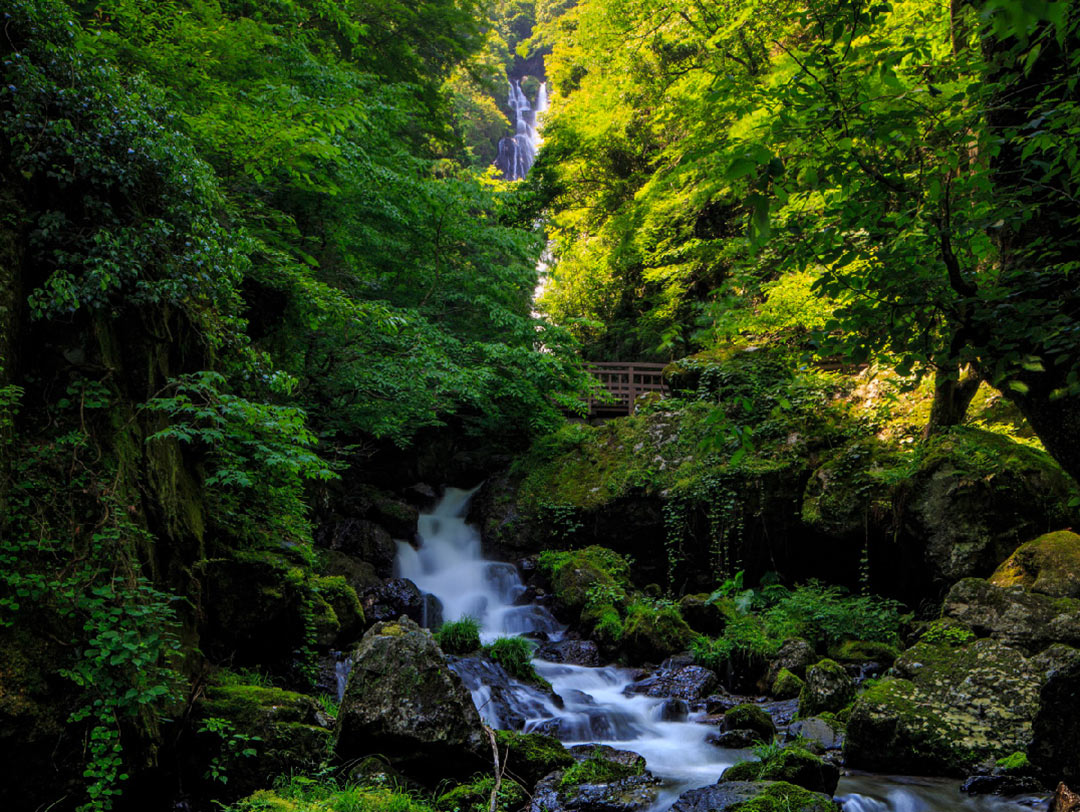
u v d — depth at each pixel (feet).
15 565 15.37
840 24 10.87
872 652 32.86
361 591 38.34
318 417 43.55
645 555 47.11
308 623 26.86
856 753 22.82
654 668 35.32
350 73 40.11
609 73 55.62
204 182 20.43
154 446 19.48
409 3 60.75
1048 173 9.87
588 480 49.47
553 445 52.80
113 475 17.61
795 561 42.34
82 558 16.33
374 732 19.47
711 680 32.17
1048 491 33.09
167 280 18.60
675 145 40.73
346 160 34.47
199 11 30.12
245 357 23.22
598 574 43.45
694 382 52.16
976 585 27.86
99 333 18.04
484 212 61.62
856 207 10.87
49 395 17.13
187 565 20.80
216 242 20.65
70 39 18.04
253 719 19.52
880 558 38.34
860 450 39.93
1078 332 9.40
